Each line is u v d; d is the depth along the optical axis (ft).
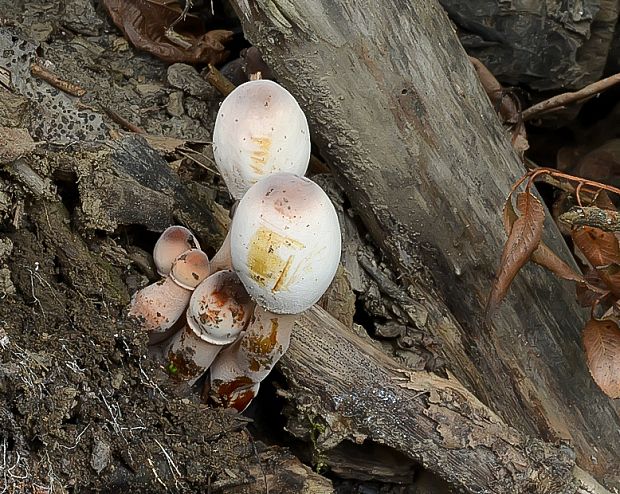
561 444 2.05
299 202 1.63
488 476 1.96
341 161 2.03
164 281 1.83
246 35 1.96
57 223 1.88
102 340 1.82
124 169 1.91
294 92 1.98
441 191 2.04
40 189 1.85
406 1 1.98
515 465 1.96
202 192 2.05
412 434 1.95
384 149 2.00
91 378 1.80
